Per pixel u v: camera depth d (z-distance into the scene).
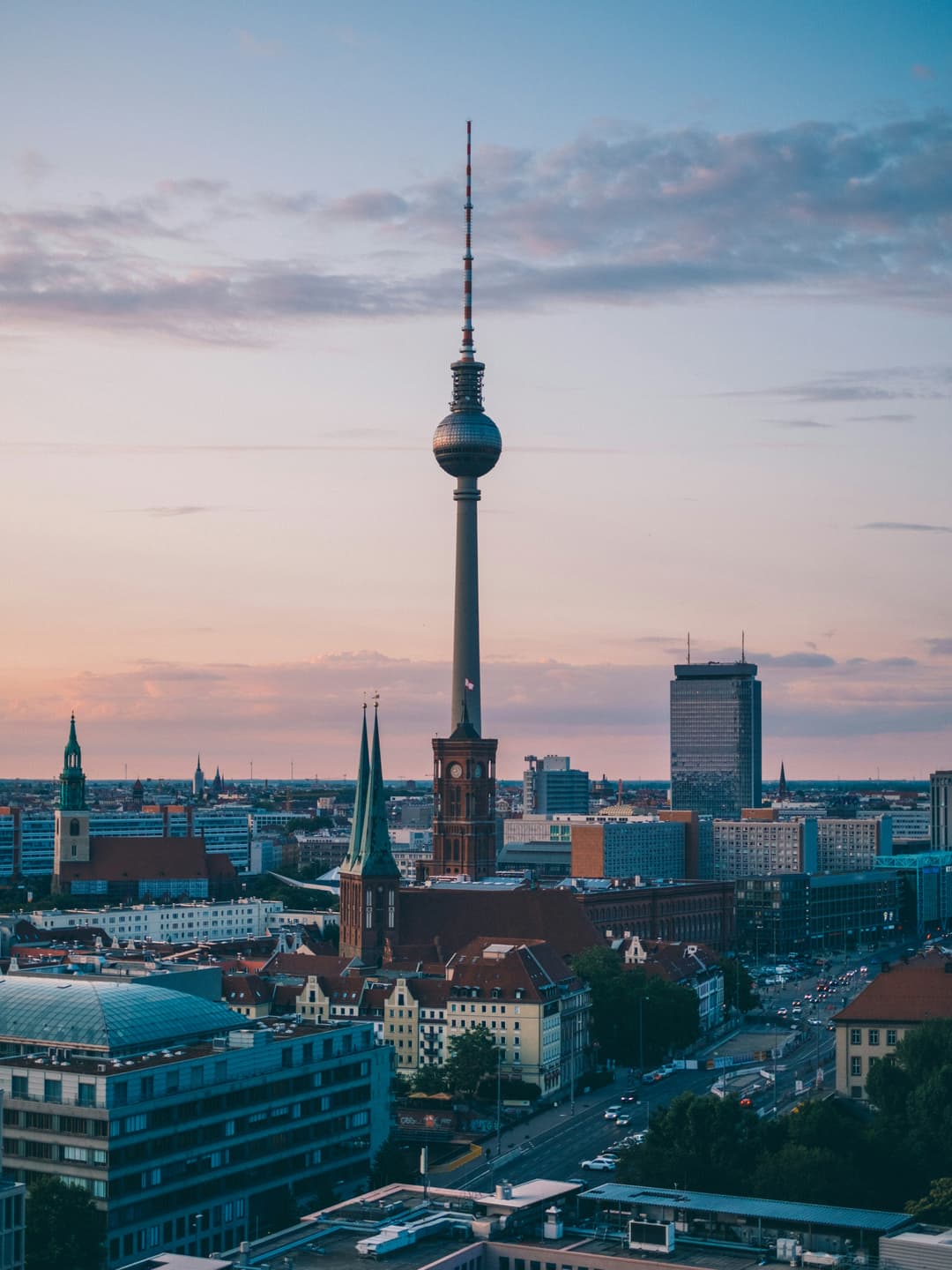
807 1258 196.00
